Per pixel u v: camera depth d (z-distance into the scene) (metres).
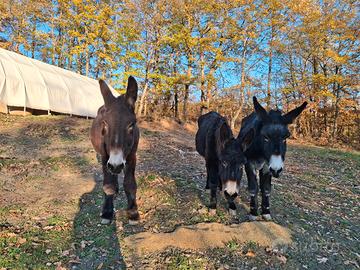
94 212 5.08
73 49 25.31
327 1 23.59
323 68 25.66
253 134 4.43
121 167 3.50
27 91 15.80
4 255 3.74
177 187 6.32
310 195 7.12
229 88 25.72
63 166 7.92
